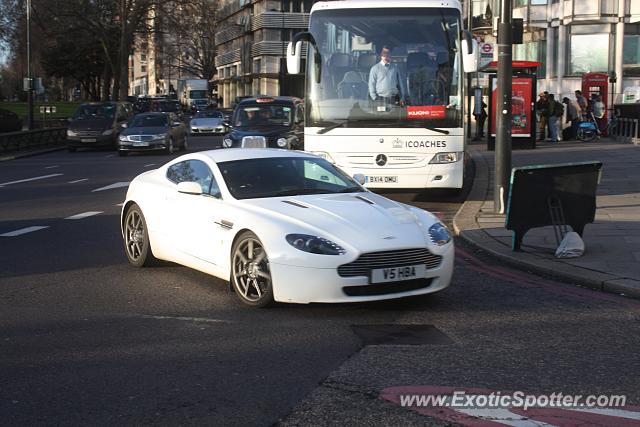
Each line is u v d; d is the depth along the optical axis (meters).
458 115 13.40
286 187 7.85
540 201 9.35
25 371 5.33
